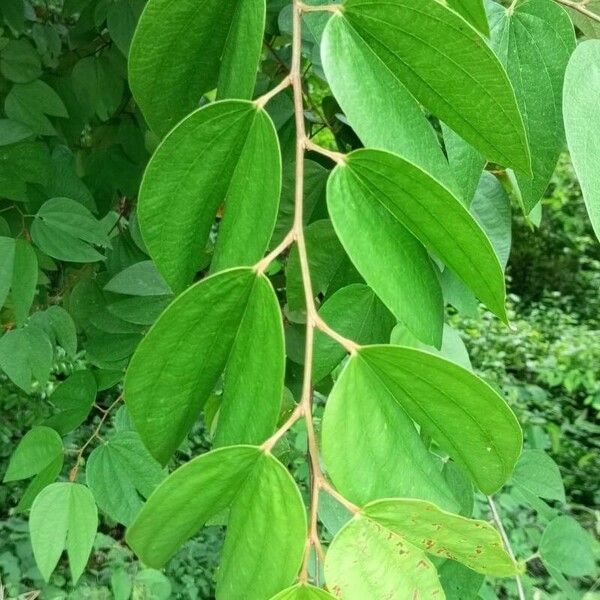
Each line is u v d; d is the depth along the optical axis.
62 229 0.50
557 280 2.70
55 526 0.40
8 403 1.32
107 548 1.22
